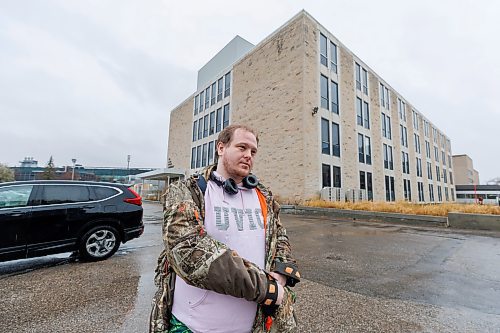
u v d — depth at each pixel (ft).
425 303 9.94
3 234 12.77
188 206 3.43
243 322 3.45
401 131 87.71
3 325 8.15
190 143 94.27
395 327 8.14
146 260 15.72
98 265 14.61
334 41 62.28
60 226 14.39
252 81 66.18
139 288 11.25
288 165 53.16
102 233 15.92
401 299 10.30
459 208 34.06
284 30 58.29
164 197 3.78
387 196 73.26
